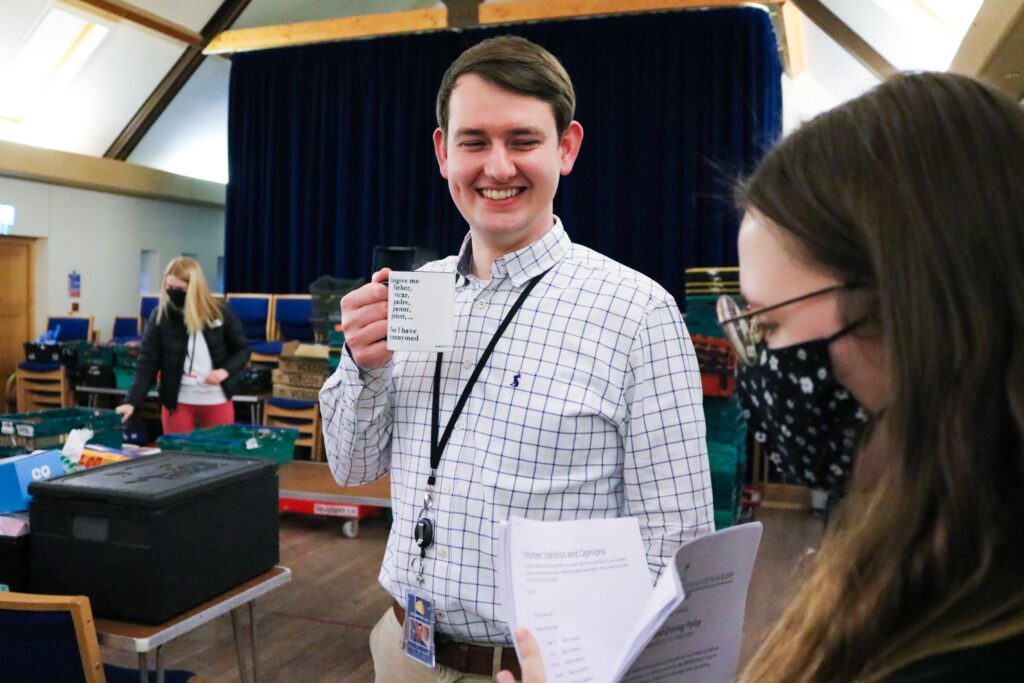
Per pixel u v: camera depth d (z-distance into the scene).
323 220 8.30
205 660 3.07
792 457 0.66
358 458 1.43
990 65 2.16
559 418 1.22
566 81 1.32
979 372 0.48
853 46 5.59
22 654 1.59
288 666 3.04
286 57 8.37
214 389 4.34
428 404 1.35
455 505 1.26
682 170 6.98
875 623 0.51
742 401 0.71
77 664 1.59
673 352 1.25
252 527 1.97
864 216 0.52
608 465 1.25
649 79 7.03
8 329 8.56
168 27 7.76
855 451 0.60
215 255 11.13
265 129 8.53
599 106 7.16
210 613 1.78
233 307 8.02
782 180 0.58
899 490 0.51
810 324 0.57
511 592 0.80
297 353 6.18
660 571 1.20
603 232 7.19
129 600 1.69
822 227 0.55
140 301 9.62
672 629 0.74
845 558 0.56
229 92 8.62
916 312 0.50
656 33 6.97
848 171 0.54
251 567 1.97
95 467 1.94
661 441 1.23
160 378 4.30
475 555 1.24
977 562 0.48
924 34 4.70
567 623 0.81
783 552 4.27
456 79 1.31
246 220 8.73
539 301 1.31
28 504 1.83
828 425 0.61
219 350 4.33
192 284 4.20
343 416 1.40
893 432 0.51
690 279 4.34
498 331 1.31
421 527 1.28
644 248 7.14
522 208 1.30
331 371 5.88
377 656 1.42
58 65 7.77
